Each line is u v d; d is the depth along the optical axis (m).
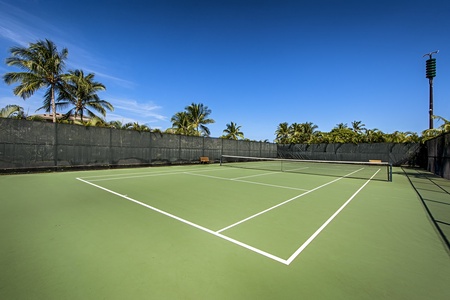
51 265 2.77
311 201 6.38
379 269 2.80
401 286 2.46
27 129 11.45
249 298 2.22
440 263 2.97
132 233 3.81
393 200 6.67
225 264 2.86
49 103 18.36
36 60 16.16
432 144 14.83
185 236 3.72
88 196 6.51
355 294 2.31
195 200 6.23
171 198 6.41
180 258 2.99
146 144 16.38
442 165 12.31
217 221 4.50
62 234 3.72
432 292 2.37
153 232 3.87
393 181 10.97
